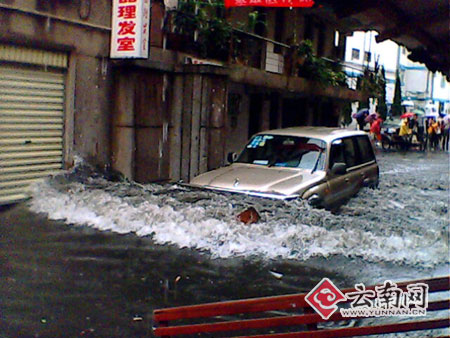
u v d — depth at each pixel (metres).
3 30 8.38
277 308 3.11
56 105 9.59
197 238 6.62
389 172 17.33
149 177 11.02
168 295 5.09
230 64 13.12
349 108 26.36
